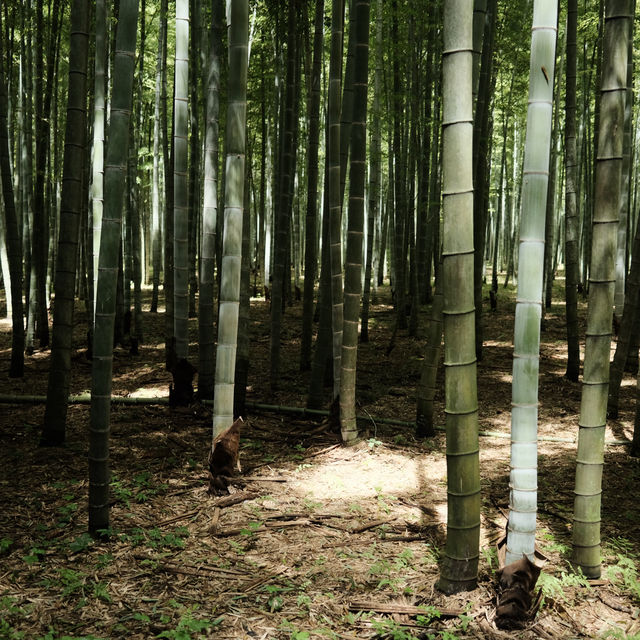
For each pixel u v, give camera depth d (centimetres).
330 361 742
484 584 310
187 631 266
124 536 355
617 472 481
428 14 959
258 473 476
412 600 298
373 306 1402
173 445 529
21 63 977
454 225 280
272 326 708
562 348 995
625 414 638
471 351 288
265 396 694
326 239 626
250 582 313
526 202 278
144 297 1552
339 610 289
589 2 1107
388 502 423
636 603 297
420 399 575
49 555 334
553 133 1188
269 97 1185
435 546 358
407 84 1097
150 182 1817
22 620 274
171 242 811
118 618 278
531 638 270
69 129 467
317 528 381
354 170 511
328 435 570
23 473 450
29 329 873
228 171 402
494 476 476
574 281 774
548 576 309
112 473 459
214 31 614
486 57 705
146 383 736
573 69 755
